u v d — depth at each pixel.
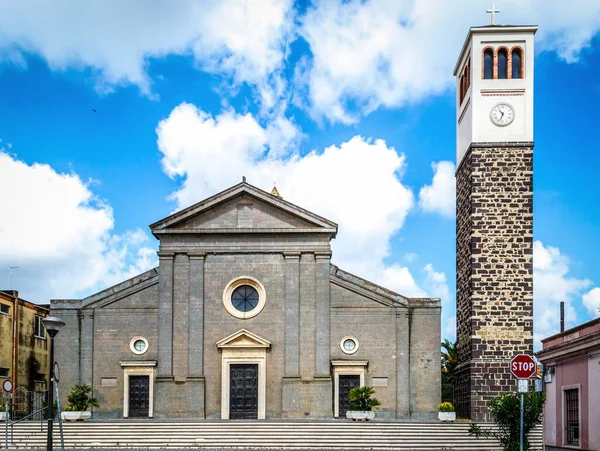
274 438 37.44
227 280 46.28
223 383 45.06
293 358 45.22
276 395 45.16
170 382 45.09
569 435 27.17
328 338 45.53
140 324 46.16
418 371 45.44
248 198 46.91
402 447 37.31
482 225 43.09
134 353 45.88
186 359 45.44
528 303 42.47
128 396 45.28
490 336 42.28
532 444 37.81
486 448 37.19
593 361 24.75
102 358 45.81
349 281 46.25
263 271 46.31
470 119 44.22
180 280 46.28
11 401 51.22
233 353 45.41
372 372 45.44
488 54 44.31
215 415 44.94
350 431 38.41
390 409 45.00
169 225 46.53
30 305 56.22
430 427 38.88
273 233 46.34
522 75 44.00
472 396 41.78
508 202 43.16
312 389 44.88
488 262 42.81
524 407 28.86
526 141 43.44
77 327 46.19
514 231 42.97
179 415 44.72
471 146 43.66
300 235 46.47
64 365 45.81
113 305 46.38
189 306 45.97
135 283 46.47
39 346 57.78
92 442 37.56
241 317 45.84
